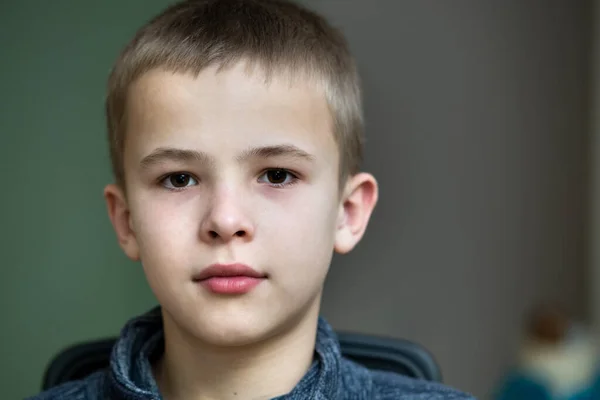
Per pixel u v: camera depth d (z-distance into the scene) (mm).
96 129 2104
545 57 2598
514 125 2598
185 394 938
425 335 2574
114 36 2102
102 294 2137
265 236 845
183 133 851
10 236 2082
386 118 2477
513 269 2633
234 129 845
